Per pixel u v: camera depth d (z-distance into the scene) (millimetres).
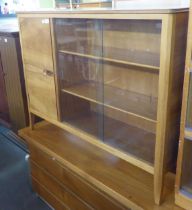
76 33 1654
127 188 1436
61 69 1723
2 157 2723
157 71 1386
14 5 3533
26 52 1882
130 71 1604
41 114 1974
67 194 1816
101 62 1654
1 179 2389
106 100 1671
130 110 1509
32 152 2027
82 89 1796
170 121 1224
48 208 2057
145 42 1457
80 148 1810
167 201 1345
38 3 3807
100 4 2686
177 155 1319
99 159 1681
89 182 1585
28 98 2041
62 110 1821
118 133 1624
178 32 1081
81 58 1740
